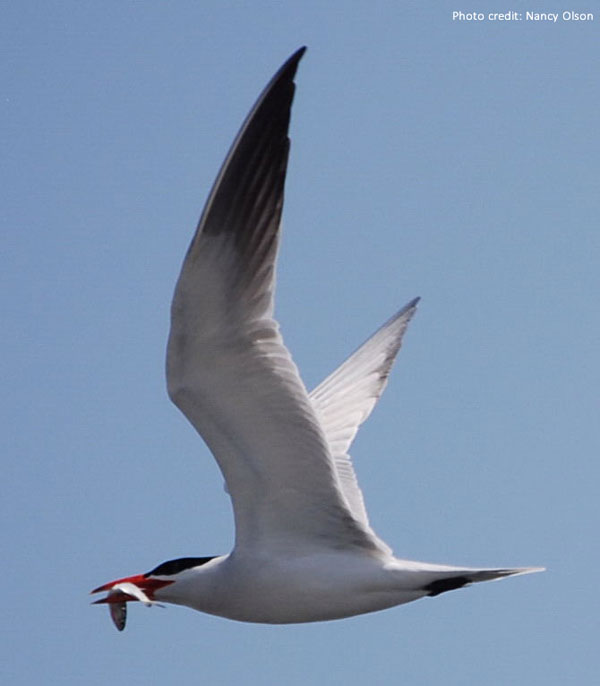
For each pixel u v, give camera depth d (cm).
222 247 1272
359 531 1384
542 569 1368
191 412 1329
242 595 1395
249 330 1296
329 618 1405
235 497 1377
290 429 1335
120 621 1474
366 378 1677
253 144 1281
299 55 1281
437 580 1377
